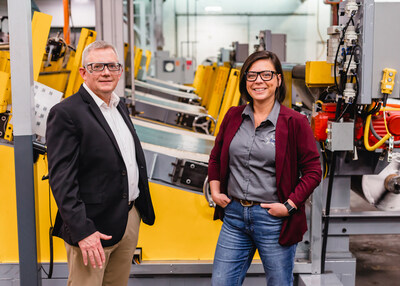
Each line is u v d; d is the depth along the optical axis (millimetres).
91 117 1609
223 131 1891
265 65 1695
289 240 1730
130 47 3809
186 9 15516
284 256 1768
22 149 1821
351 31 2057
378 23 2080
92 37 3197
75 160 1565
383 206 2791
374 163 2598
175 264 2482
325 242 2500
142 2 11570
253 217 1757
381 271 3402
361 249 3885
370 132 2252
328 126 2205
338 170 2605
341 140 2152
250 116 1759
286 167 1703
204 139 3525
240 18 15664
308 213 2557
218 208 1930
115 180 1650
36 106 1998
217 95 5574
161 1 14328
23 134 1812
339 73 2176
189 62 11414
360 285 3152
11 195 2389
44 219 2422
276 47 5469
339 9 2191
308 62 2469
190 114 5492
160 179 2496
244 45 6684
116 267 1855
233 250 1837
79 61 3205
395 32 2090
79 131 1578
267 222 1741
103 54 1605
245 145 1747
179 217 2514
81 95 1633
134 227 1832
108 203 1649
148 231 2516
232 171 1799
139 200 1856
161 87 8000
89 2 9625
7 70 2564
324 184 2672
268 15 15672
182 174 2482
